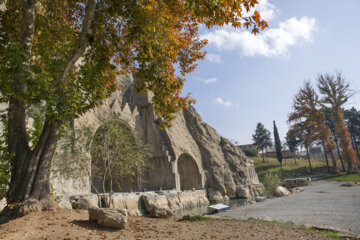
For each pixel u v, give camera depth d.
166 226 10.51
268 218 14.06
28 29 10.24
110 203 16.42
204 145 47.31
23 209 9.12
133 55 14.76
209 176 44.81
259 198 30.97
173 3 12.84
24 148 10.12
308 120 67.25
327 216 14.41
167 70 13.58
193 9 9.96
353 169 58.62
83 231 8.06
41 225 8.15
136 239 7.81
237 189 44.91
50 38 13.63
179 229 10.01
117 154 17.19
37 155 10.05
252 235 9.37
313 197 25.22
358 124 85.25
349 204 18.48
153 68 12.62
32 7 10.39
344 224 12.02
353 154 54.25
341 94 58.12
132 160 17.33
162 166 37.59
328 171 64.56
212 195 42.00
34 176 9.83
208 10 9.68
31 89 8.48
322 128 63.81
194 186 43.44
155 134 39.16
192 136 47.75
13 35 11.90
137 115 39.09
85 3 14.09
